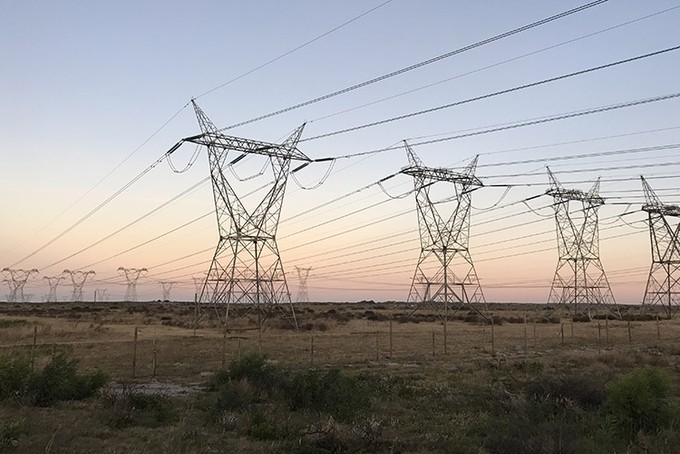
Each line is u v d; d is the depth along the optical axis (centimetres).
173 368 3262
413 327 7731
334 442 1396
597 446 1305
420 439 1494
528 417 1614
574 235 9606
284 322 7838
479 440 1475
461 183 7156
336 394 1925
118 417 1650
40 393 1939
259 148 5669
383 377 2741
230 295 6212
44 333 5500
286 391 2061
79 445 1352
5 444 1288
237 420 1650
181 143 5534
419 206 7412
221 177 6041
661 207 9238
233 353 4031
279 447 1364
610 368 3191
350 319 9494
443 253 7338
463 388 2481
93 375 2216
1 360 2027
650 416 1552
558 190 8831
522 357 4012
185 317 9025
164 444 1364
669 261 9531
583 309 10731
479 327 7794
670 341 5462
